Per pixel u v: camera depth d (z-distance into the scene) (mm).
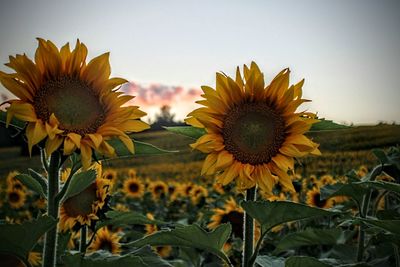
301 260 3160
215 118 3232
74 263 2725
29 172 3070
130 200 14203
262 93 3238
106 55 2959
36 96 2801
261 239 3145
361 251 4574
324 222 7629
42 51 2857
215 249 3148
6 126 2561
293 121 3160
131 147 2762
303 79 3285
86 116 2828
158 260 3080
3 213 11727
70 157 2943
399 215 4305
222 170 3160
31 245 2709
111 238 6387
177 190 13633
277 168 3158
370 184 3398
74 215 4539
